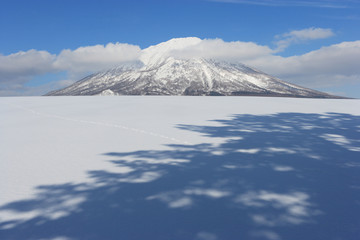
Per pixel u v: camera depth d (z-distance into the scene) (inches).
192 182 135.5
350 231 90.9
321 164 167.0
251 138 243.8
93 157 182.5
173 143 223.8
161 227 92.7
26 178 141.9
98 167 160.7
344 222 96.8
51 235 88.5
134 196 118.5
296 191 124.6
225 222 96.2
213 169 156.6
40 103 608.1
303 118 369.1
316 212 104.5
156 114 401.4
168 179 139.9
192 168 158.4
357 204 111.4
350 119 362.6
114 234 88.4
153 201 113.3
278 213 103.3
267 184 133.2
